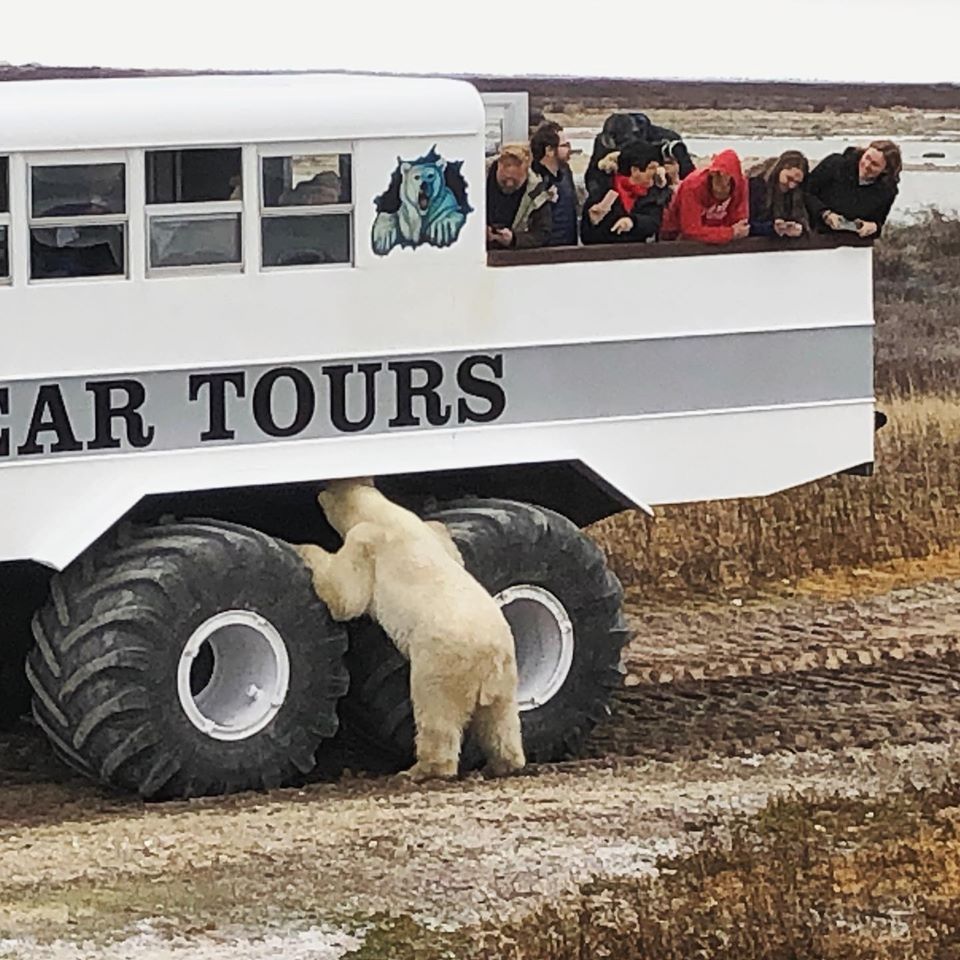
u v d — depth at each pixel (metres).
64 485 10.03
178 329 10.21
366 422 10.59
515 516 10.87
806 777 10.45
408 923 8.27
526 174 11.28
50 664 10.05
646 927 8.18
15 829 9.59
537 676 10.99
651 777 10.49
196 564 10.12
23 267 9.93
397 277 10.60
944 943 8.12
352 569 10.39
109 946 8.03
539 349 10.90
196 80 11.08
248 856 9.07
